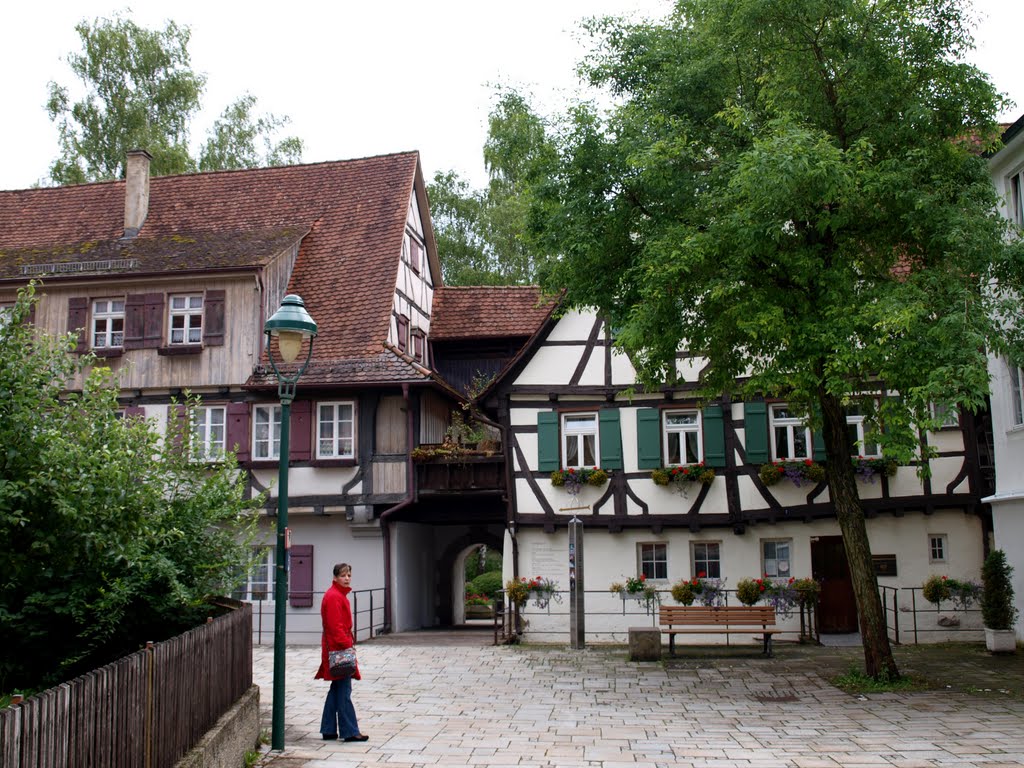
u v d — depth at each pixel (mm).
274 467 20828
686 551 19078
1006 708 11242
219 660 8539
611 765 8656
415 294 23625
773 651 16781
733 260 12164
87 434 8500
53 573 8703
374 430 20688
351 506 20406
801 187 11375
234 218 24750
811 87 12664
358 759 8945
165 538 9492
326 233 23984
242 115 35094
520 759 8914
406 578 21781
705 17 13492
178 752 7242
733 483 18938
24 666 9242
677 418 19516
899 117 12500
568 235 13672
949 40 12461
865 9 12242
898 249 12930
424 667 15117
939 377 10406
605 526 19156
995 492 17422
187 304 21500
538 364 19734
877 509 18469
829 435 13508
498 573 31484
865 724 10453
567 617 18859
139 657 6445
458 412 21688
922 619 18188
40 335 8859
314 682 13703
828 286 11922
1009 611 16141
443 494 20234
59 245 23906
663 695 12570
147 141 31594
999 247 11500
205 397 21000
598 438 19531
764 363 12852
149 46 33031
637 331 12305
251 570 10719
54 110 32719
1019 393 16312
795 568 18672
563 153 14008
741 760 8805
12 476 7836
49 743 5086
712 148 13672
